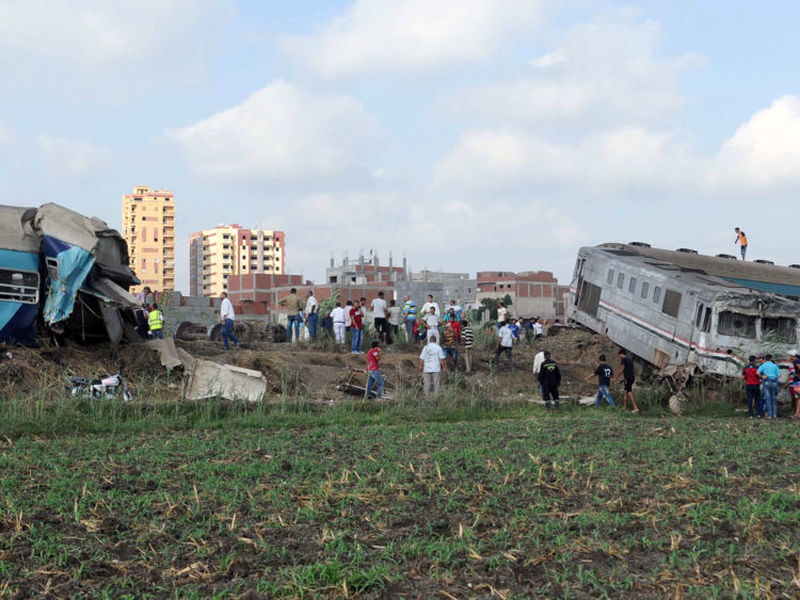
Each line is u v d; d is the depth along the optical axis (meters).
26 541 7.02
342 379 21.67
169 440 13.28
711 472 10.49
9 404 15.05
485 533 7.39
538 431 15.22
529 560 6.45
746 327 22.84
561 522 7.70
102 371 18.42
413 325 28.75
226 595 5.78
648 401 22.39
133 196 193.12
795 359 21.05
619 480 9.86
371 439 13.92
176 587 5.95
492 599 5.68
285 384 20.75
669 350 24.70
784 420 19.11
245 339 27.95
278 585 5.93
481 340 31.31
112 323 20.23
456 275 134.00
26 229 18.92
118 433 14.38
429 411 19.00
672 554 6.54
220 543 7.02
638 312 26.75
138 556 6.69
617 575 6.11
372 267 122.44
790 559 6.51
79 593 5.78
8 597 5.67
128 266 21.34
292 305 27.22
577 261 31.88
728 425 17.09
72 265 18.44
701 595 5.67
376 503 8.59
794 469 10.66
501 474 10.27
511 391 24.56
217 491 9.04
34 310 18.50
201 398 17.47
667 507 8.34
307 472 10.39
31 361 17.56
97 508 8.25
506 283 116.88
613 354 29.14
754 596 5.59
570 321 32.31
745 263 31.86
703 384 22.91
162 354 19.45
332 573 6.12
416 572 6.28
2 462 10.54
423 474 10.20
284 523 7.71
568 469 10.51
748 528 7.32
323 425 16.52
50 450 11.90
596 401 22.08
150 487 9.35
